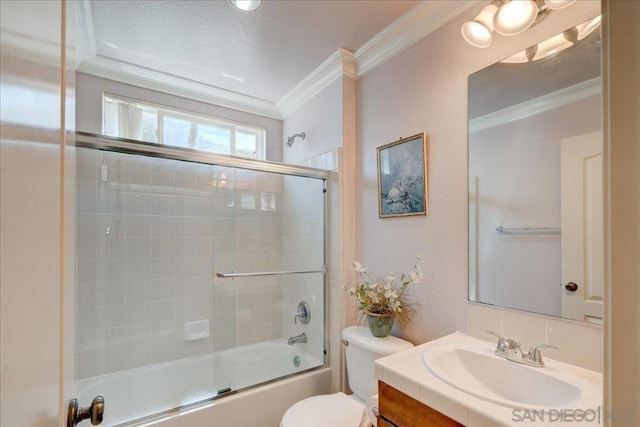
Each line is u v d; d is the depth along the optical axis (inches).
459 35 62.9
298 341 99.2
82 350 79.7
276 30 74.6
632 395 13.8
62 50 21.0
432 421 38.1
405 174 73.0
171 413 68.3
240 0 64.9
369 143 84.1
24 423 13.2
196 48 81.9
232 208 101.3
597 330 43.7
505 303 53.9
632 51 14.0
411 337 70.0
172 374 88.4
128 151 77.0
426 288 67.3
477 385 47.4
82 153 77.4
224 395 74.6
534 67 51.6
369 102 84.4
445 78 65.2
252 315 103.3
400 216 74.1
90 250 80.7
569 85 47.7
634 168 13.9
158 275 90.4
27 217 13.6
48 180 17.2
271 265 107.3
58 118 19.7
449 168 63.8
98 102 89.0
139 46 81.0
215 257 98.5
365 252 84.5
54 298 18.9
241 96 108.8
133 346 86.4
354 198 88.5
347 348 74.0
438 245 65.4
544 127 50.2
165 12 68.5
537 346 45.8
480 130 58.7
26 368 13.6
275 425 77.8
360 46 81.1
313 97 100.6
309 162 101.2
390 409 43.8
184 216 94.1
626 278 14.0
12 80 11.5
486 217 57.3
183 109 102.5
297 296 101.0
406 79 73.8
